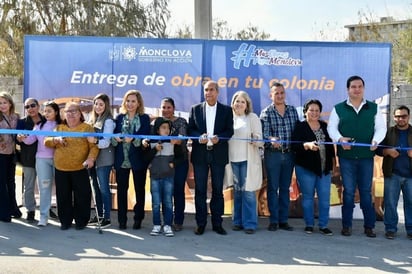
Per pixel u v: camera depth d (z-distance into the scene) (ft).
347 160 20.42
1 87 39.70
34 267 15.67
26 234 19.70
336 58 23.16
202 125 20.01
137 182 20.74
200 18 24.71
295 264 16.57
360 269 16.16
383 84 23.09
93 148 20.48
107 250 17.74
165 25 53.52
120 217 20.97
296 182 23.50
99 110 20.80
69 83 23.32
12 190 22.15
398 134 20.15
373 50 23.09
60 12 49.73
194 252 17.74
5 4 48.96
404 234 21.22
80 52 23.27
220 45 23.20
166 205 20.16
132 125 20.44
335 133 20.20
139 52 23.26
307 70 23.24
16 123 21.58
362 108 20.12
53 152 21.07
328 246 18.90
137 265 16.10
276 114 21.02
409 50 58.29
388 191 20.39
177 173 20.79
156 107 23.34
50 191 21.27
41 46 23.29
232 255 17.47
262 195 23.20
